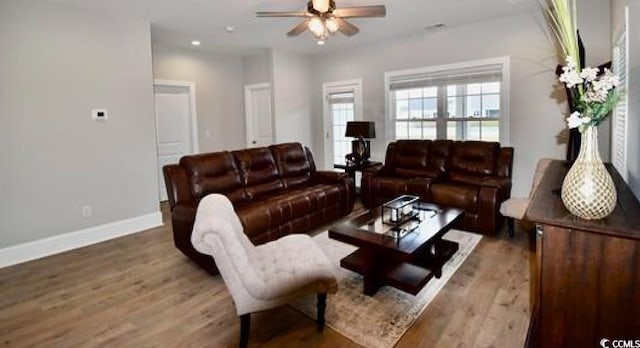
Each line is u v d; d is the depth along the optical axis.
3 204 3.35
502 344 2.01
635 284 1.34
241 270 1.91
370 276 2.56
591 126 1.48
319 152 6.77
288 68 6.25
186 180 3.46
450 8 4.04
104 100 3.98
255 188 4.04
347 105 6.30
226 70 6.61
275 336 2.15
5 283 2.95
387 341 2.07
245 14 4.11
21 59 3.39
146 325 2.31
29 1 3.41
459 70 4.84
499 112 4.61
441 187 3.99
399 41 5.39
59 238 3.70
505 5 3.98
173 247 3.74
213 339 2.14
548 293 1.50
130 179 4.25
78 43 3.75
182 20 4.31
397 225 2.73
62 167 3.71
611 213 1.51
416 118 5.43
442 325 2.21
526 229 3.93
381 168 4.99
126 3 3.69
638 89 1.90
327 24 3.36
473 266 3.02
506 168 4.10
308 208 3.87
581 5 3.83
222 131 6.62
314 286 2.10
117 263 3.33
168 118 5.92
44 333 2.24
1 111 3.30
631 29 2.14
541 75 4.21
